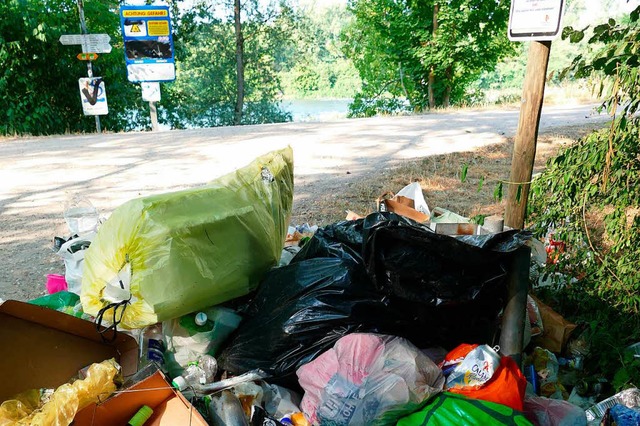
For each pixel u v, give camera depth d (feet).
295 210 16.47
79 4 37.99
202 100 69.51
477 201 17.21
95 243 7.33
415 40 62.28
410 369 6.21
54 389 6.67
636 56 7.70
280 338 6.93
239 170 8.75
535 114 8.72
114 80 50.85
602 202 10.09
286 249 10.48
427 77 64.39
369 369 6.19
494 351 6.60
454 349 7.08
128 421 6.03
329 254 7.45
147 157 25.57
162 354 7.55
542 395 7.76
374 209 16.33
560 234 10.30
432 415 5.90
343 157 24.77
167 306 6.86
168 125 64.08
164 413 6.10
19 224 15.79
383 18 63.98
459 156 24.16
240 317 7.76
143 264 6.76
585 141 9.82
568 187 9.74
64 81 47.09
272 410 6.78
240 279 7.62
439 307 6.85
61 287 10.28
